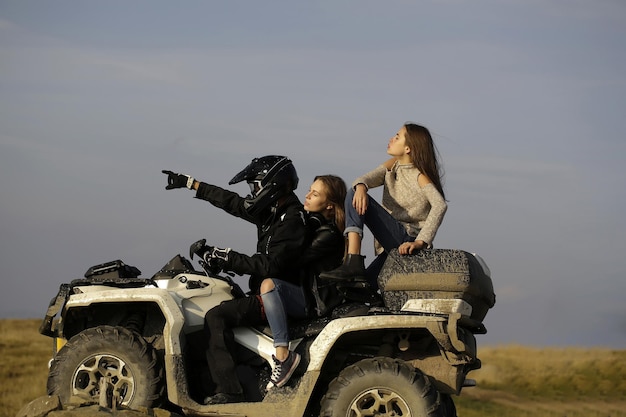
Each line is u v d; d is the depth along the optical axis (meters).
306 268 7.02
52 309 6.99
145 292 6.82
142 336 7.17
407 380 6.37
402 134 7.30
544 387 34.84
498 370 37.97
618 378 35.50
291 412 6.56
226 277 7.31
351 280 6.73
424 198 7.19
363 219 6.93
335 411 6.41
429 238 6.87
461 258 6.62
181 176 7.70
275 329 6.71
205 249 7.05
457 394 6.62
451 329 6.34
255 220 7.30
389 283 6.69
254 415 6.63
